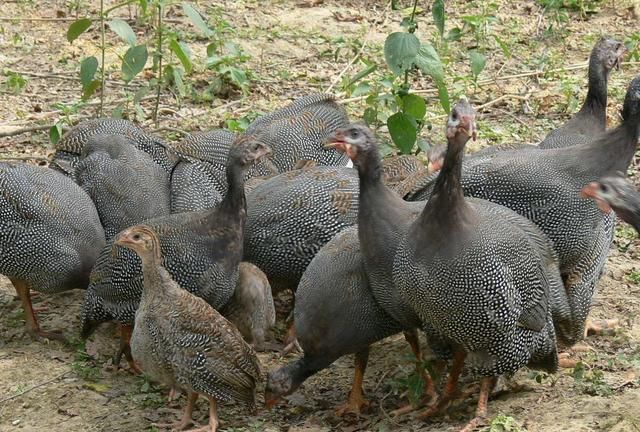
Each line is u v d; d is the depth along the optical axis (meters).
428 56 12.13
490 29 18.14
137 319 8.99
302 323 9.27
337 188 10.38
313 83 16.12
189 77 16.06
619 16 18.88
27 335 10.75
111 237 10.95
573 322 9.73
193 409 9.38
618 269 11.75
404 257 8.45
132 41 13.45
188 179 11.32
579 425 8.33
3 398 9.64
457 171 8.23
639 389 9.08
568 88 15.57
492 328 8.41
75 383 9.89
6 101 15.18
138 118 14.63
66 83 15.81
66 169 11.73
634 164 13.85
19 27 17.38
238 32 17.61
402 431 8.93
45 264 10.38
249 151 9.81
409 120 12.38
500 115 15.35
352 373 10.25
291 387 9.27
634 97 9.54
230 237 9.87
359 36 17.72
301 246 10.32
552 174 9.56
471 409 9.18
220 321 8.96
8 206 10.27
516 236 8.59
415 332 9.55
